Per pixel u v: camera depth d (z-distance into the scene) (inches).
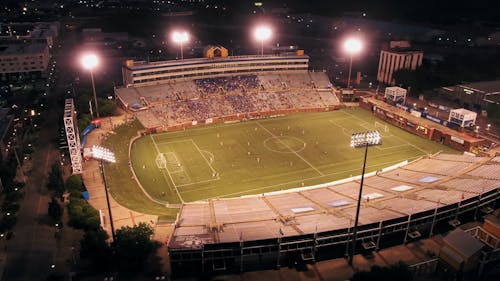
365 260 3132.4
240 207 3659.0
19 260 3189.0
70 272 3026.6
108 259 3026.6
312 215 3356.3
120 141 5674.2
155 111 6614.2
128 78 7086.6
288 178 4832.7
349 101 7859.3
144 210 3946.9
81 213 3560.5
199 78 7559.1
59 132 5743.1
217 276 2962.6
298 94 7647.6
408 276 2657.5
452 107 7347.4
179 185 4626.0
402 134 6333.7
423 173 4409.5
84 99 6466.5
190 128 6486.2
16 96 7618.1
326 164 5221.5
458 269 2790.4
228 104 7101.4
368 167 5137.8
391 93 7239.2
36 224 3688.5
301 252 3068.4
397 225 3198.8
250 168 5093.5
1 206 3973.9
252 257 3006.9
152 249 3270.2
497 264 2938.0
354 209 3442.4
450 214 3444.9
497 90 7303.2
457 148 5703.7
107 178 4559.5
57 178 4188.0
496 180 3831.2
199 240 2940.5
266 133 6314.0
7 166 4520.2
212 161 5285.4
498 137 5895.7
